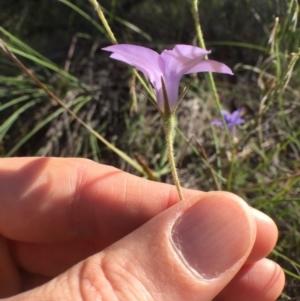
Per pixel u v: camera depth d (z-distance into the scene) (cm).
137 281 5
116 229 7
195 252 5
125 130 12
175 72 5
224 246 5
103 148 12
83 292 5
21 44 10
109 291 5
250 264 7
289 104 11
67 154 12
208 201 6
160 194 7
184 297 5
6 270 8
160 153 11
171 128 5
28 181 7
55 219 7
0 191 7
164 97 5
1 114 13
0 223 7
